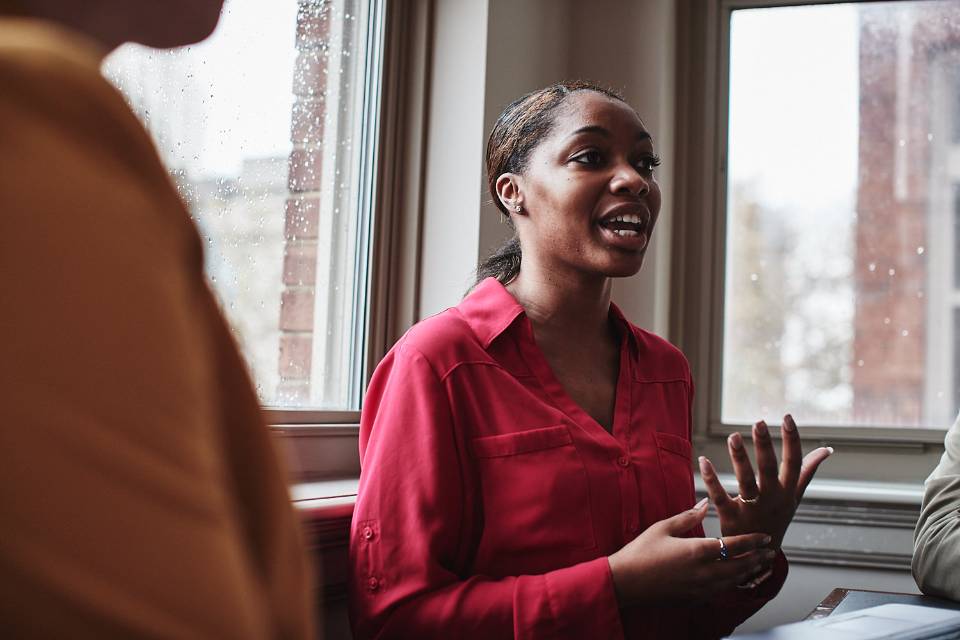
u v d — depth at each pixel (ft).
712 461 7.11
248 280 4.57
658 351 4.09
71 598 0.71
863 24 7.14
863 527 5.88
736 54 7.37
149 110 3.92
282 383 4.86
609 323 4.04
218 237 4.35
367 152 5.60
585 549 3.37
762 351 7.16
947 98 6.93
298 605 1.03
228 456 1.01
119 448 0.75
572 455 3.45
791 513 3.40
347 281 5.43
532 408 3.50
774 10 7.30
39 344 0.72
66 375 0.73
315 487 4.52
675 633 3.70
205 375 0.87
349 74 5.46
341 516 3.85
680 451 3.86
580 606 3.09
